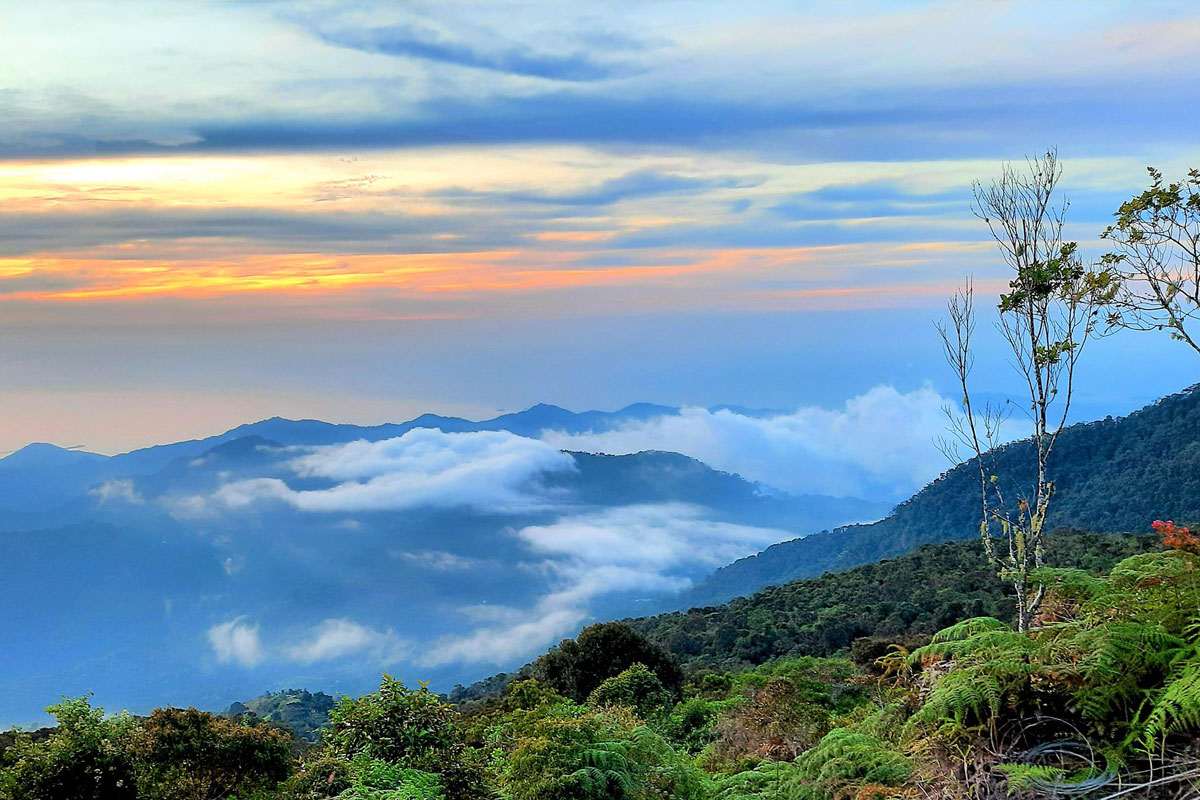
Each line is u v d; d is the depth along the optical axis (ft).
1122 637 12.77
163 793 29.63
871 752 14.85
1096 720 12.37
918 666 17.10
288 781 31.35
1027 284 29.45
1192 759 11.18
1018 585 27.99
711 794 24.58
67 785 28.45
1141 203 27.27
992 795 12.20
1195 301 26.71
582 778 26.45
